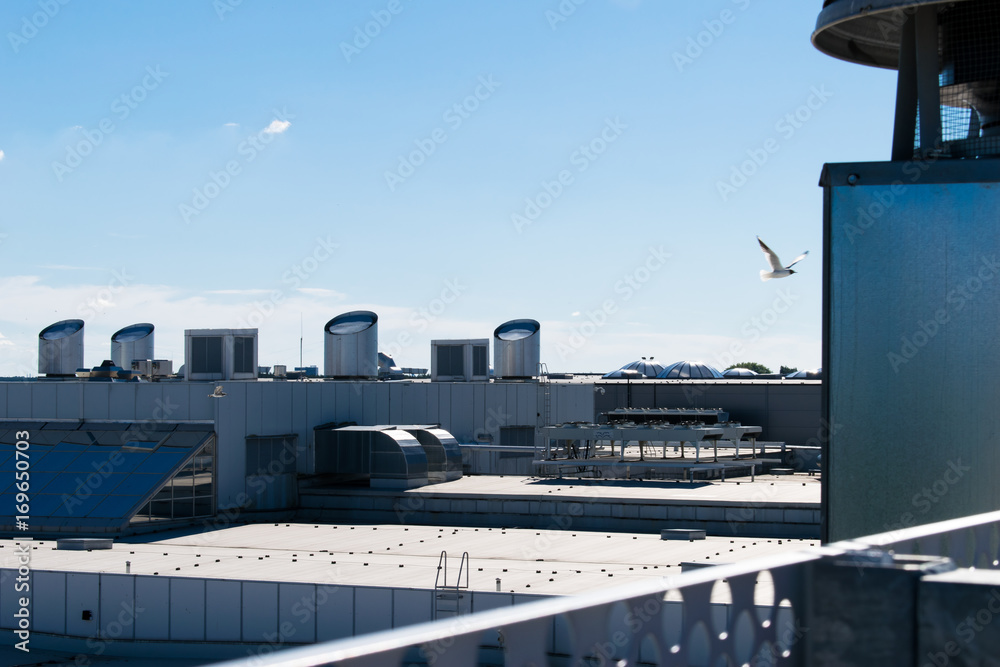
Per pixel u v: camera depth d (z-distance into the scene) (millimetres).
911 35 12102
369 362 47719
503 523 34938
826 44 13555
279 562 25000
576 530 33844
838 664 5871
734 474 41500
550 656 17203
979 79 11719
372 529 32344
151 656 22828
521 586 21469
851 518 11555
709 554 26359
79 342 50500
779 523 31500
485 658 19484
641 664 14422
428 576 22828
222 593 22562
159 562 25078
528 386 48562
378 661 4102
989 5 11656
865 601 5816
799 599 5980
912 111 12094
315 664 3887
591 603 4832
